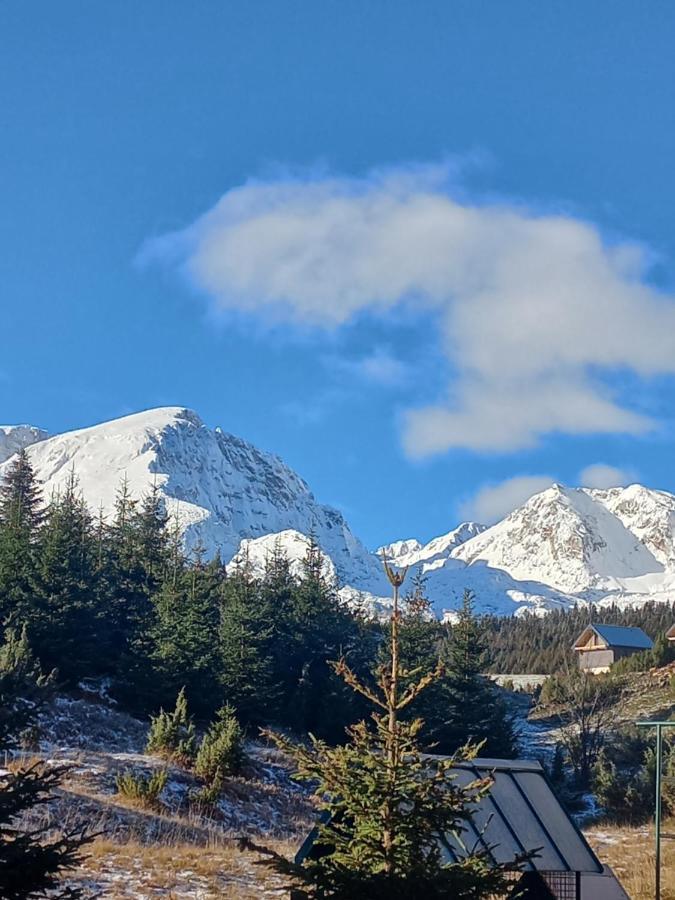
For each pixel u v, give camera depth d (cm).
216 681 5544
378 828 1313
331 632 6538
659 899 2325
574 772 5469
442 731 5469
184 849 2767
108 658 5828
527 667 10856
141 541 6994
